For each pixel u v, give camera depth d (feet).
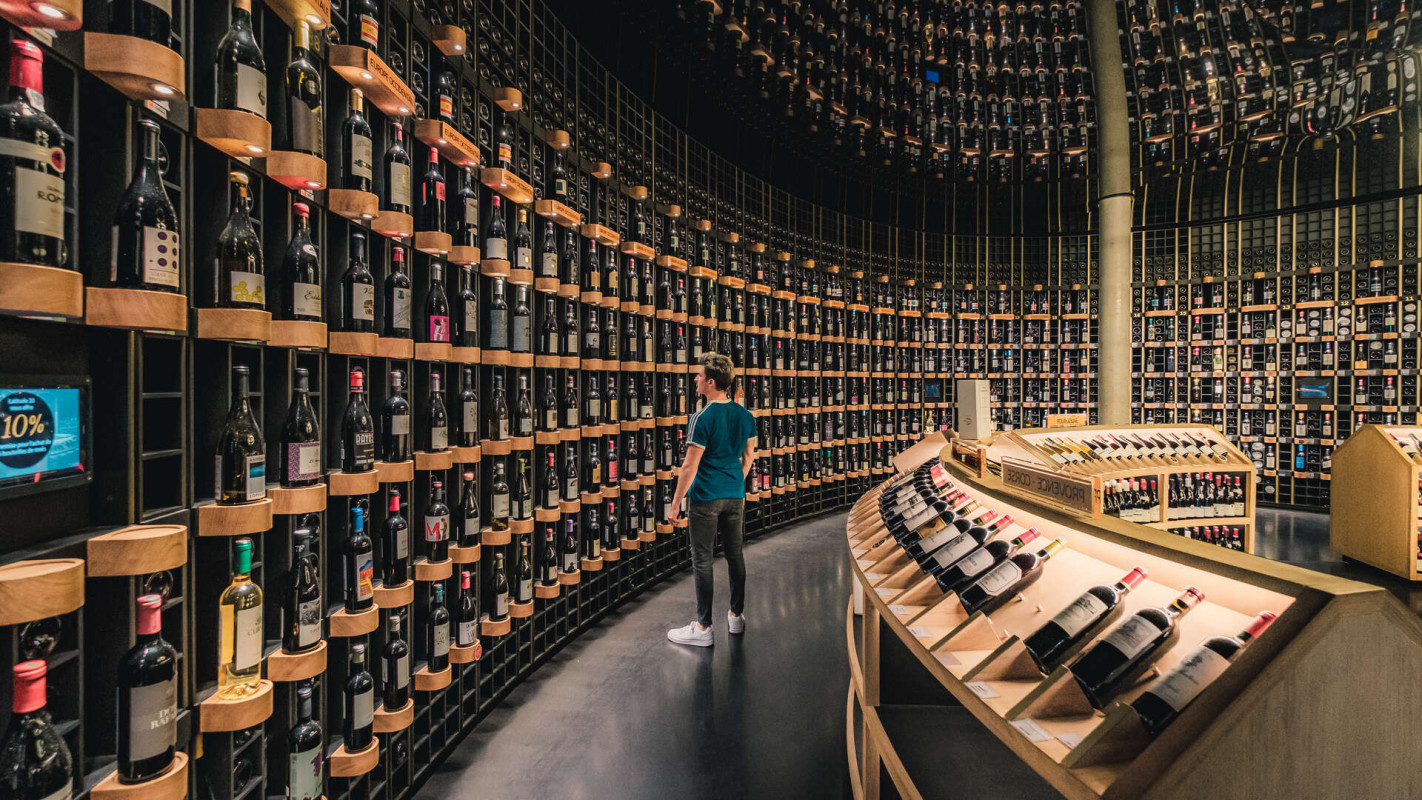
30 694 3.31
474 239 8.68
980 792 4.97
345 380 6.84
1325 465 23.81
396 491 6.97
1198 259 26.40
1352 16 20.86
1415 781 2.93
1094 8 21.98
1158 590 4.07
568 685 10.14
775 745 8.36
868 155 22.94
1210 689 2.81
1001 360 28.71
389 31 7.27
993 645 4.58
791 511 22.81
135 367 4.38
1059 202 28.37
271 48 5.86
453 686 8.60
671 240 16.26
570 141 12.56
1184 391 26.48
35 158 3.42
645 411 15.05
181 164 4.64
